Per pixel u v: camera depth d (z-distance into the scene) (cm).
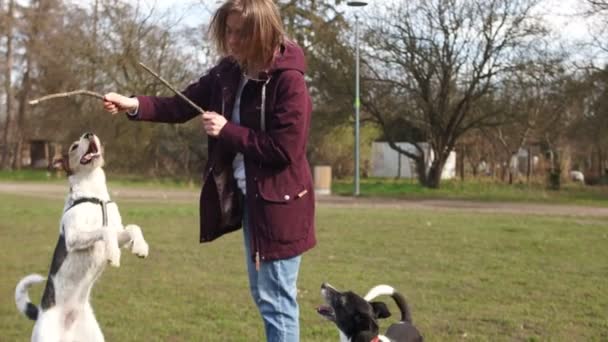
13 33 4394
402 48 3130
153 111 435
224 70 404
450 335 667
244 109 387
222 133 374
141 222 1636
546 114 3186
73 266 489
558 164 3594
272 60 379
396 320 723
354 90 3284
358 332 548
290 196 384
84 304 502
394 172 4756
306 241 394
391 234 1433
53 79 3978
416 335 566
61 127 4019
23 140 4734
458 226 1595
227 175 398
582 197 2817
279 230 383
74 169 505
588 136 3153
